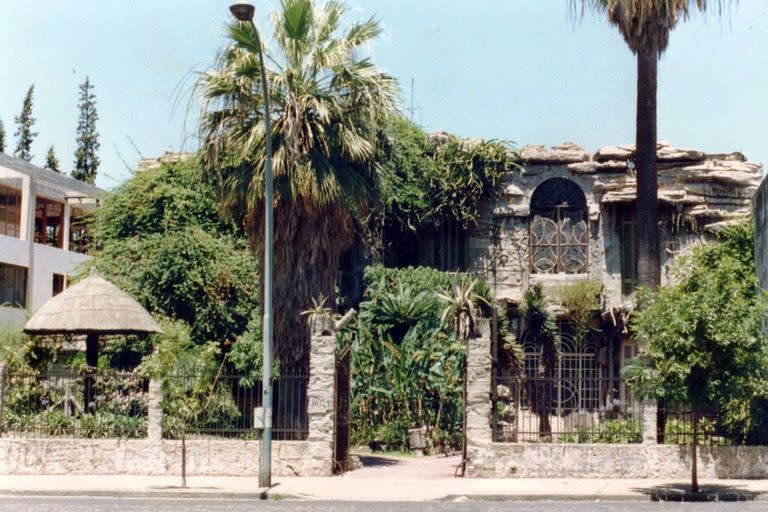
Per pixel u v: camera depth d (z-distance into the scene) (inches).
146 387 885.8
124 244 1258.0
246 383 871.7
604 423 847.7
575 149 1314.0
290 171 866.1
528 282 1304.1
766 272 1037.8
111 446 816.9
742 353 705.0
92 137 2832.2
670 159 1289.4
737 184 1272.1
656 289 948.6
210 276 1208.2
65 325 896.3
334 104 893.2
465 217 1311.5
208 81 894.4
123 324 909.2
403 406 1012.5
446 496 697.6
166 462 813.2
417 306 1035.3
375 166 928.3
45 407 864.3
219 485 748.0
